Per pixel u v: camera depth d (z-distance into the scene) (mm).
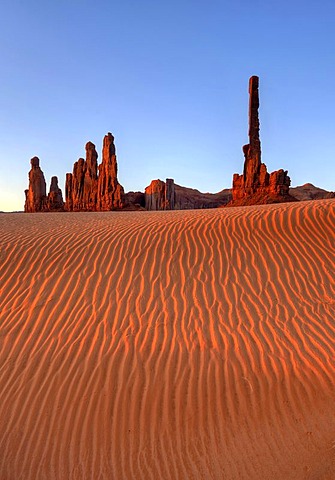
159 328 7633
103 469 5070
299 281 9414
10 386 6359
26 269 10266
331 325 7652
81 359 6832
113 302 8641
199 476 4875
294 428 5379
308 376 6207
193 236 11914
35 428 5664
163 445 5332
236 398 5914
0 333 7676
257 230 12125
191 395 6004
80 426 5656
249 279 9531
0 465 5199
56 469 5121
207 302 8570
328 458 4789
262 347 6973
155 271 9961
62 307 8523
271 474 4770
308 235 11625
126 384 6254
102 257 10766
